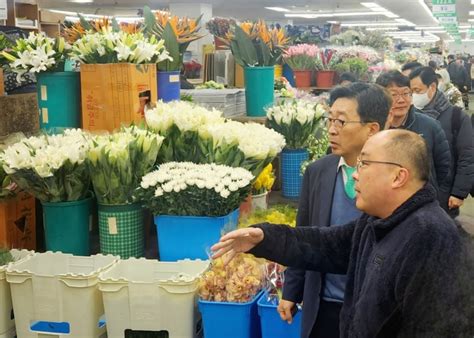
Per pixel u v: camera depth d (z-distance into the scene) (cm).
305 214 216
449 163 334
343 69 694
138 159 247
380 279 141
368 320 142
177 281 211
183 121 261
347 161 202
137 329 214
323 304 203
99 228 258
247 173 246
